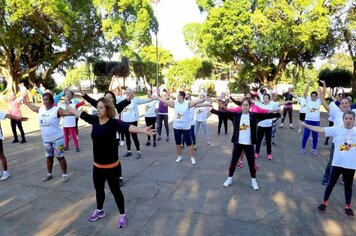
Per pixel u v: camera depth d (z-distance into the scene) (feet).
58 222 13.70
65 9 66.49
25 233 12.75
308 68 90.07
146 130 12.40
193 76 127.95
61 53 88.94
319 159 24.52
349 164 13.96
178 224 13.52
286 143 30.63
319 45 75.20
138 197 16.48
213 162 23.36
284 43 67.77
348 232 12.95
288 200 16.20
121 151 26.71
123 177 19.74
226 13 70.44
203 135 34.81
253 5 75.77
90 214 14.46
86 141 31.09
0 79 108.06
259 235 12.62
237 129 17.38
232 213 14.61
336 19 70.44
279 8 65.26
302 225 13.51
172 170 21.30
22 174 20.31
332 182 14.49
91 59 100.27
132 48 96.58
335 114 19.19
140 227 13.23
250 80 94.63
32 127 39.60
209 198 16.40
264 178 19.71
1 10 65.26
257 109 20.02
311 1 63.67
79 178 19.52
